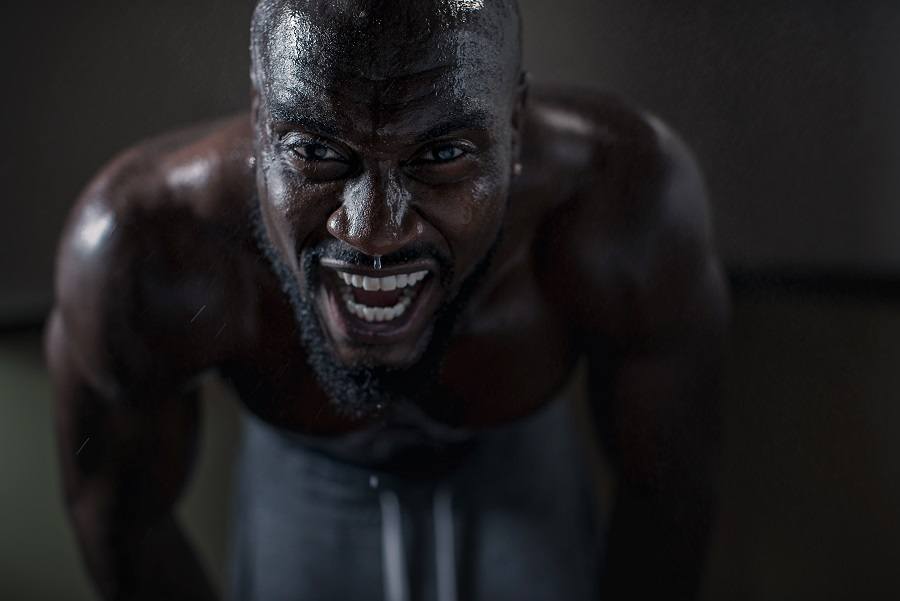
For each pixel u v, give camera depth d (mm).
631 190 815
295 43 589
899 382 1648
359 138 594
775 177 1771
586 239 812
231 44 935
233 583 1155
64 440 906
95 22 1637
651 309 840
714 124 1720
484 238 660
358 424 887
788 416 1612
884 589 1346
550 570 1085
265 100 617
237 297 804
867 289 1808
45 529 1405
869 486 1495
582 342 875
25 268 1822
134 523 949
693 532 957
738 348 1709
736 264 1790
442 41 583
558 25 1672
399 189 616
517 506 1097
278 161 627
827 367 1657
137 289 801
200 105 1021
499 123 626
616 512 977
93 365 847
